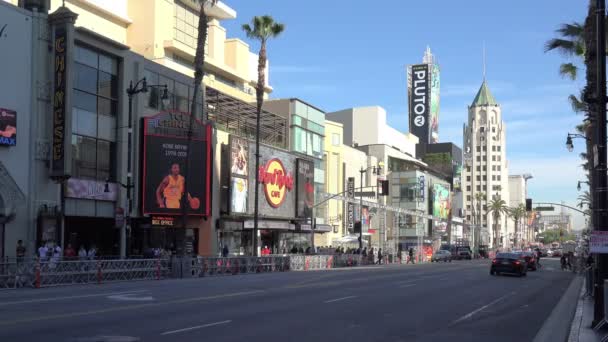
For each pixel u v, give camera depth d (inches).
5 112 1168.2
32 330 486.3
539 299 921.5
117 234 1478.8
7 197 1170.6
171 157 1604.3
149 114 1590.8
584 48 1270.9
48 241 1229.1
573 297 971.3
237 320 574.2
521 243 7613.2
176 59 2292.1
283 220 2156.7
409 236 3722.9
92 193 1375.5
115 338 455.5
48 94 1251.8
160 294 834.2
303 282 1143.6
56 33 1250.6
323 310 678.5
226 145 1850.4
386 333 527.5
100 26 2087.8
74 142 1339.8
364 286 1062.4
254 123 2134.6
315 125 2549.2
